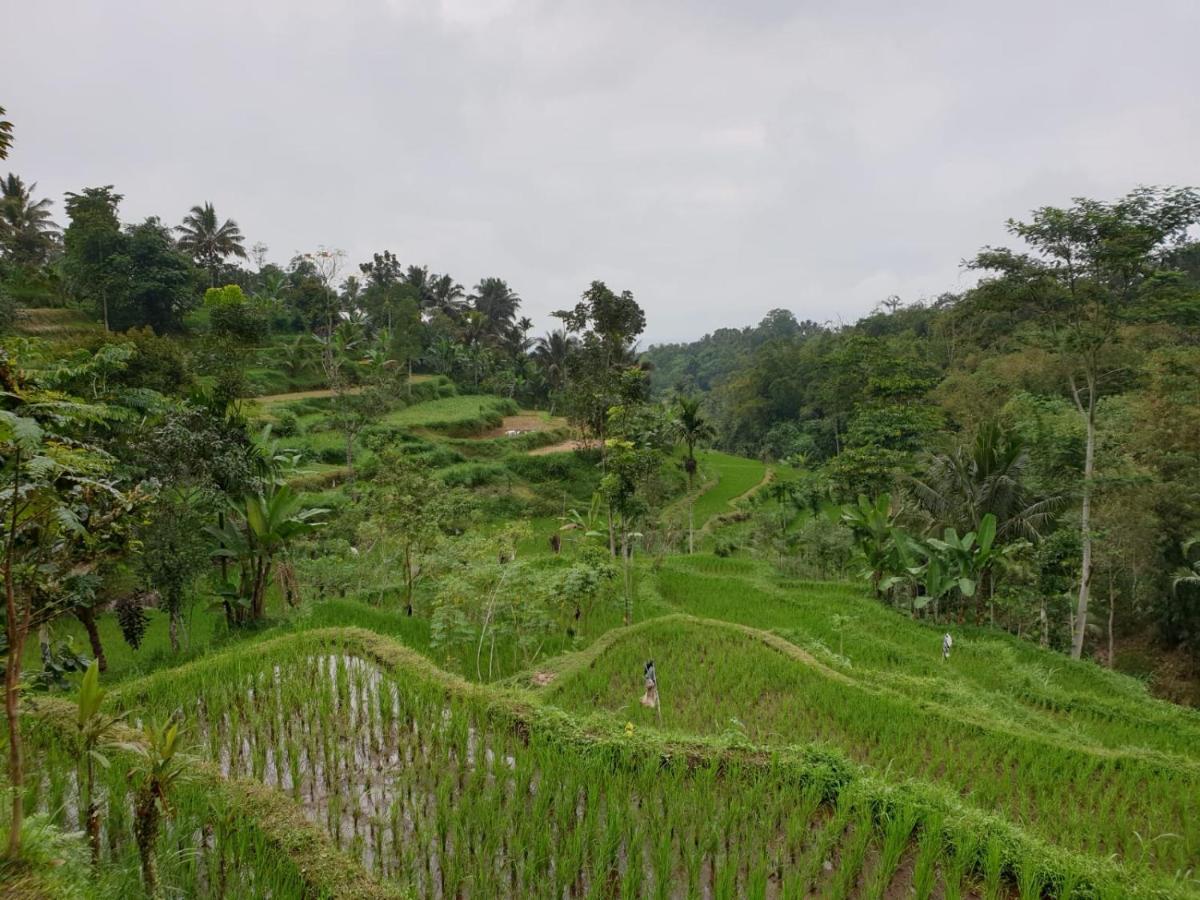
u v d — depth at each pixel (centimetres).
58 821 566
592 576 1482
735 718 1023
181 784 601
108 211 4562
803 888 558
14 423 404
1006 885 596
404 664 988
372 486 2050
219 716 826
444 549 1480
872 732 984
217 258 6197
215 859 537
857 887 592
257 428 2669
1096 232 1662
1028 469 2230
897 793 677
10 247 4934
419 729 805
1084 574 1842
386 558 1916
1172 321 1777
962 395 3547
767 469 5900
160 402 1739
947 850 622
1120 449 2045
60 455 485
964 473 2159
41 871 422
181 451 1283
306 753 749
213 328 4219
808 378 6988
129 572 1234
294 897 499
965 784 859
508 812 640
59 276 4681
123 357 1666
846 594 2194
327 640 1077
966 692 1223
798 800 691
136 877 483
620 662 1262
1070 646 2208
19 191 5059
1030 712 1218
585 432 4881
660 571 2308
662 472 4525
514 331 7625
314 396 4422
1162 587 1950
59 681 983
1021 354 3253
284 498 1437
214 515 1500
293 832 555
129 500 605
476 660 1301
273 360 4756
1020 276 1839
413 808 652
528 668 1249
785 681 1190
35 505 481
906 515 2339
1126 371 1914
